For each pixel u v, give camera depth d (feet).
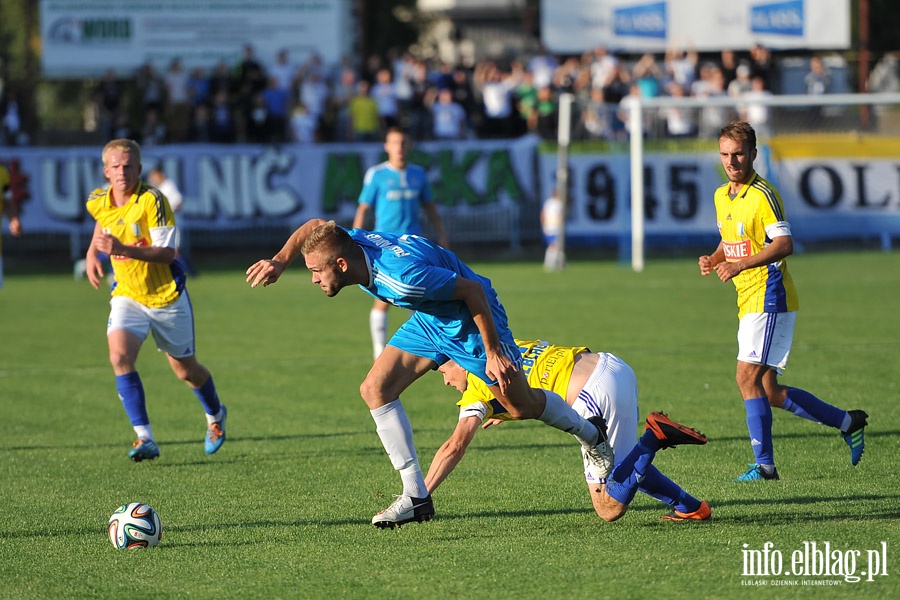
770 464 77.30
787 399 78.48
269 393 116.57
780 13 324.60
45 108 430.20
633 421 65.87
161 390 120.57
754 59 313.94
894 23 424.05
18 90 323.57
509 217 289.94
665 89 299.17
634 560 59.88
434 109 297.74
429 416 104.22
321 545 64.03
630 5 325.01
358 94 298.15
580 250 291.99
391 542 64.39
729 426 95.71
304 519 69.62
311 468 83.87
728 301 189.16
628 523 67.41
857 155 274.16
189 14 312.50
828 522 66.39
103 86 301.22
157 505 73.61
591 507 71.31
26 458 88.63
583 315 172.24
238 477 81.35
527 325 161.38
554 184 288.71
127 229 87.35
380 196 131.75
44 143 303.27
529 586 56.03
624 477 62.85
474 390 67.21
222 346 149.28
